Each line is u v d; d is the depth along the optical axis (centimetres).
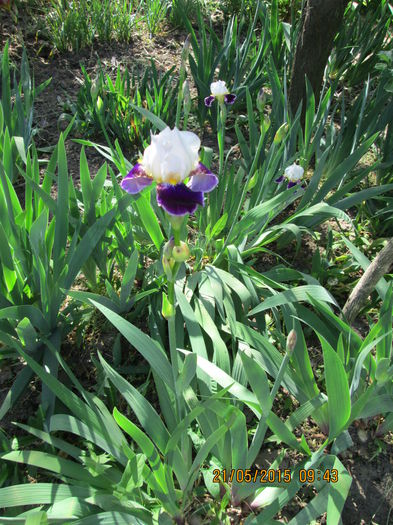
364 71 162
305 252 112
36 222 76
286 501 62
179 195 50
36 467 71
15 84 122
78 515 59
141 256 102
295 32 148
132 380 85
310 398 75
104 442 64
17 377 76
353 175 129
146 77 145
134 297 87
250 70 149
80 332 89
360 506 71
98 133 143
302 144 118
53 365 77
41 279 76
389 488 73
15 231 80
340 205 106
